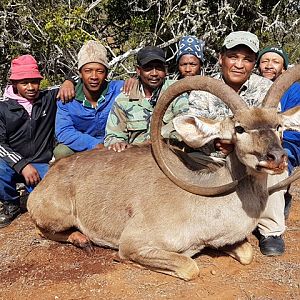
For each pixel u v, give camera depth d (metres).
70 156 2.13
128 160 1.98
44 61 4.45
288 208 2.28
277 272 1.78
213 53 4.66
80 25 4.32
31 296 1.68
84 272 1.82
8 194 2.38
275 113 1.57
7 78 4.45
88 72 2.36
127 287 1.70
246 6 4.78
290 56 5.00
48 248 2.04
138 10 4.61
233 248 1.86
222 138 1.65
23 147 2.50
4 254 2.00
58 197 2.04
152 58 2.21
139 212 1.82
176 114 2.19
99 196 1.95
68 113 2.46
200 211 1.73
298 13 5.06
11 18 4.27
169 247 1.75
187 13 4.50
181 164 1.88
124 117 2.29
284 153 1.46
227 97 1.60
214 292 1.65
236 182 1.65
